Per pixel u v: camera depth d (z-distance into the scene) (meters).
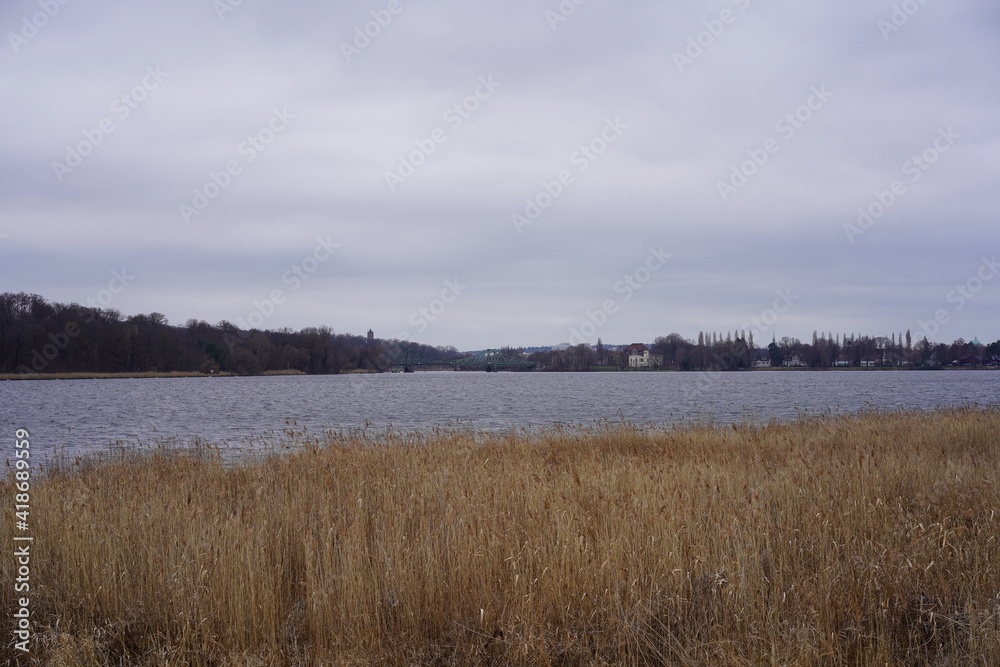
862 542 6.70
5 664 5.53
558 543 6.47
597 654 5.38
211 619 5.79
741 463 11.48
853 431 16.14
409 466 10.62
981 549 6.54
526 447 14.28
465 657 5.46
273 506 8.39
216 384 83.94
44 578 6.59
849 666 5.17
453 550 6.50
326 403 46.56
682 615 5.79
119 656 5.74
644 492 8.12
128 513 7.62
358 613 5.77
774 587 5.94
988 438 14.55
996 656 4.93
